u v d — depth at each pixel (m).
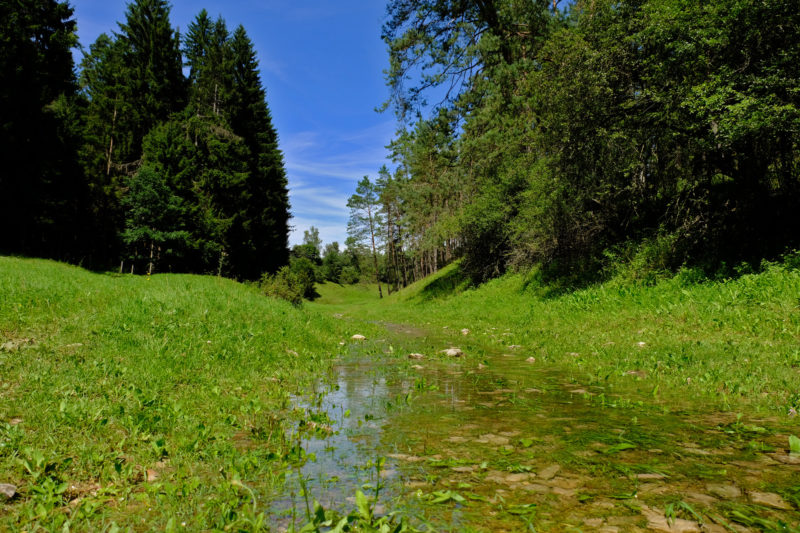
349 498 2.48
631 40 12.69
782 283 8.97
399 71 22.91
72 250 30.78
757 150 10.68
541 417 4.18
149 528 2.17
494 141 22.27
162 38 43.28
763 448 3.13
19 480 2.58
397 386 5.82
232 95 45.41
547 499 2.40
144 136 39.06
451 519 2.18
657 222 15.79
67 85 30.77
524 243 20.70
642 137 13.90
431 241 32.78
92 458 2.92
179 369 5.63
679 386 5.43
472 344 10.89
